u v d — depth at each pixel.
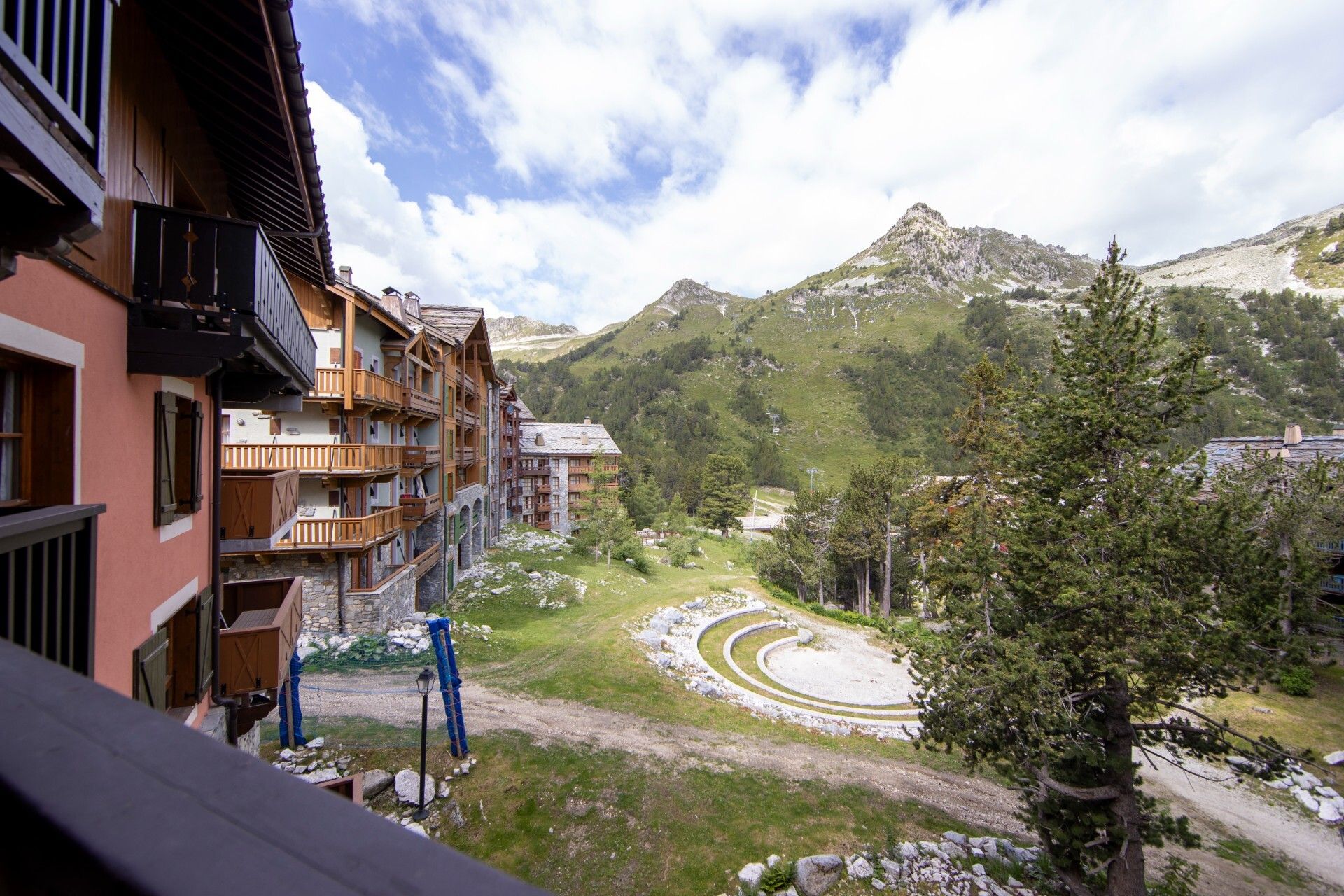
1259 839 17.69
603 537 47.69
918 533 38.75
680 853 13.52
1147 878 15.48
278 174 8.25
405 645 21.70
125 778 0.89
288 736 15.14
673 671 24.53
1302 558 12.23
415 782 14.06
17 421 4.86
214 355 6.31
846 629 37.22
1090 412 13.31
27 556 3.46
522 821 13.85
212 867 0.67
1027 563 13.62
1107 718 13.23
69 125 3.02
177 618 7.91
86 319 5.24
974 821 16.62
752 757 18.08
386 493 25.52
